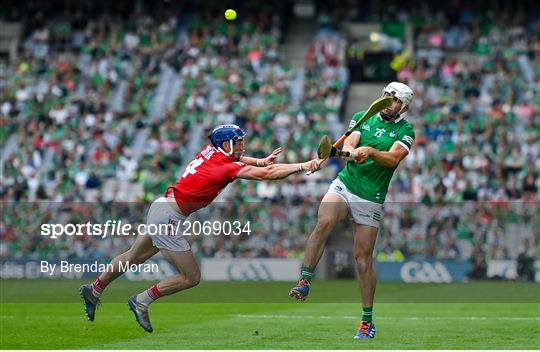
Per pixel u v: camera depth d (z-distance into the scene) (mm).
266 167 39844
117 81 130375
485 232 95125
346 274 95875
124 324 47844
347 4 144250
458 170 107750
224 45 133875
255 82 127000
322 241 41250
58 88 127562
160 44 135500
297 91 127062
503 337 42344
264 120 118875
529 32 138250
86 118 122688
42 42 138250
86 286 42062
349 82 133125
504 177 109625
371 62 137750
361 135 42625
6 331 44500
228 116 120188
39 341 40406
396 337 42125
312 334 43344
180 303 64125
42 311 55719
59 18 142375
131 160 113750
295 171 39594
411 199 103875
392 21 138750
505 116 118188
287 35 143875
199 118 120812
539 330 45875
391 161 41156
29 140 120250
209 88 126625
